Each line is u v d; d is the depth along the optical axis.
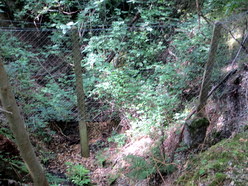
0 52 4.64
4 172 3.36
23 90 4.70
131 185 3.79
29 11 6.75
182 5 5.73
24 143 2.34
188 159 3.40
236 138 3.20
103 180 4.34
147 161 3.71
